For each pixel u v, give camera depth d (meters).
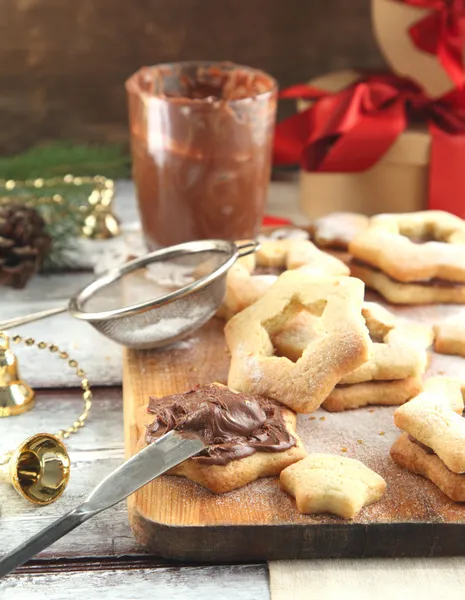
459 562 0.46
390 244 0.61
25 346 0.60
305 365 0.51
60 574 0.46
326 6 0.80
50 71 0.81
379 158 0.68
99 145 0.84
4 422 0.54
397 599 0.45
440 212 0.65
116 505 0.49
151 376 0.56
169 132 0.62
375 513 0.46
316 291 0.54
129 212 0.76
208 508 0.47
